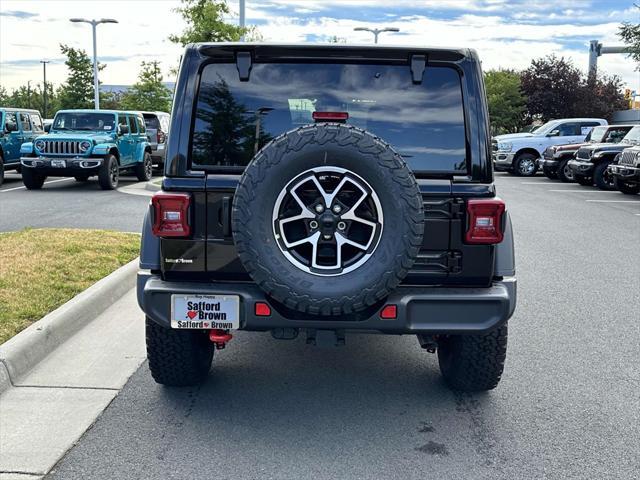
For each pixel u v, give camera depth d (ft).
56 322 17.24
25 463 11.45
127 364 16.11
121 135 60.18
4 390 14.40
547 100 134.00
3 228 34.86
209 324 12.17
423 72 12.77
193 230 12.31
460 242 12.33
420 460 11.77
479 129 12.59
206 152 12.77
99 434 12.59
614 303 22.70
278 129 12.91
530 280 26.02
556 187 69.26
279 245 11.35
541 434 12.87
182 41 71.97
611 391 15.06
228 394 14.62
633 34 77.30
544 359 17.12
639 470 11.51
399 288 12.35
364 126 12.92
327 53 12.75
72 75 145.79
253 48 12.66
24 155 56.29
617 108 134.41
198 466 11.46
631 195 60.64
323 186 11.36
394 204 11.16
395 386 15.23
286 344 18.15
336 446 12.26
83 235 29.63
